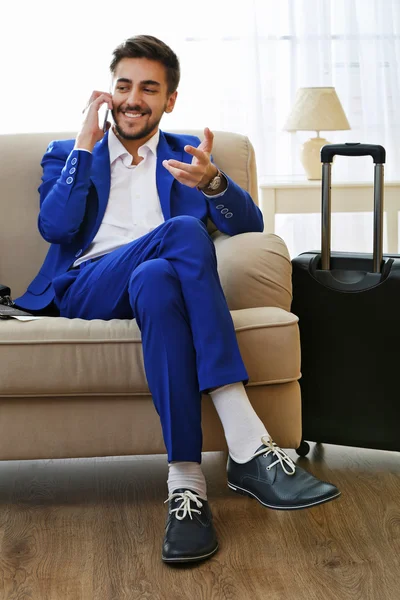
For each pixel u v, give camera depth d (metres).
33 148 2.38
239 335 1.80
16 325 1.80
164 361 1.63
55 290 2.01
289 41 4.01
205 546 1.56
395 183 3.24
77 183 2.04
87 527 1.74
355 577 1.49
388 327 2.00
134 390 1.79
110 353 1.77
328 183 2.06
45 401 1.82
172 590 1.46
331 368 2.06
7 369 1.76
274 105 4.02
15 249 2.33
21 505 1.88
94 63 3.90
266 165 4.04
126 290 1.86
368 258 2.04
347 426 2.07
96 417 1.82
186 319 1.66
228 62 3.97
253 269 1.95
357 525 1.72
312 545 1.63
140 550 1.62
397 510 1.79
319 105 3.41
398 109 4.11
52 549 1.63
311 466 2.10
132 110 2.11
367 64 4.10
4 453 1.82
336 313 2.04
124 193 2.17
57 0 3.86
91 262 2.03
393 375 2.01
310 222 4.14
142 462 2.18
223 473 2.07
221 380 1.62
